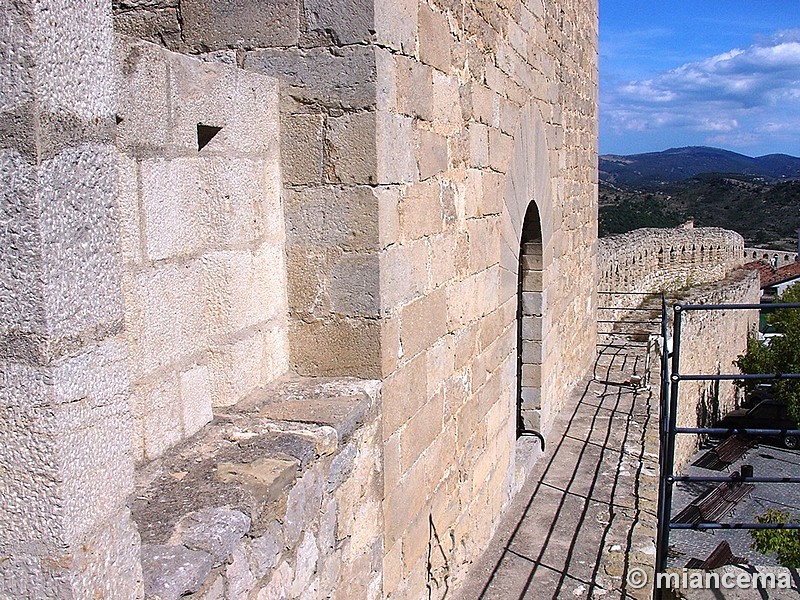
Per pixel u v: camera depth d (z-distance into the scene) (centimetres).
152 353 228
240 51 301
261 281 289
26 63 134
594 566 474
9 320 139
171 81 232
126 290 214
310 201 302
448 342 394
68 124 142
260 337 290
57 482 141
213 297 261
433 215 362
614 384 918
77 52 145
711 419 2038
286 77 297
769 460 1895
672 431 454
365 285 301
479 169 439
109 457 154
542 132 631
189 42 306
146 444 226
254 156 281
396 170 312
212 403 270
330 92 294
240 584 199
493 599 436
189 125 243
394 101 307
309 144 298
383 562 316
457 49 391
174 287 239
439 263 374
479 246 445
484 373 467
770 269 3600
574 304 876
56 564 143
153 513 198
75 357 145
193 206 247
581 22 832
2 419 142
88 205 148
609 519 542
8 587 146
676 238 2133
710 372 1991
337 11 289
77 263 146
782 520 1140
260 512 211
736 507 1631
